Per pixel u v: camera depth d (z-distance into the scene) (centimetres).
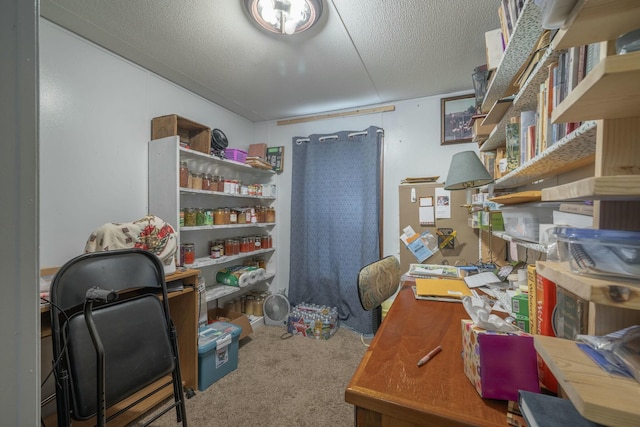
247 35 170
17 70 41
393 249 281
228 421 153
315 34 169
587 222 66
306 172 307
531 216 107
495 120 151
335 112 303
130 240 152
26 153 42
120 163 193
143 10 149
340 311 290
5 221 40
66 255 166
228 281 267
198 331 190
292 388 182
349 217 288
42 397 150
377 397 68
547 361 50
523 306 104
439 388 70
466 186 199
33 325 43
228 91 252
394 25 161
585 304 64
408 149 276
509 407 62
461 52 188
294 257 312
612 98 44
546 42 90
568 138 69
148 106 212
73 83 168
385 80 231
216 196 277
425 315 119
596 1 39
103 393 100
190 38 173
